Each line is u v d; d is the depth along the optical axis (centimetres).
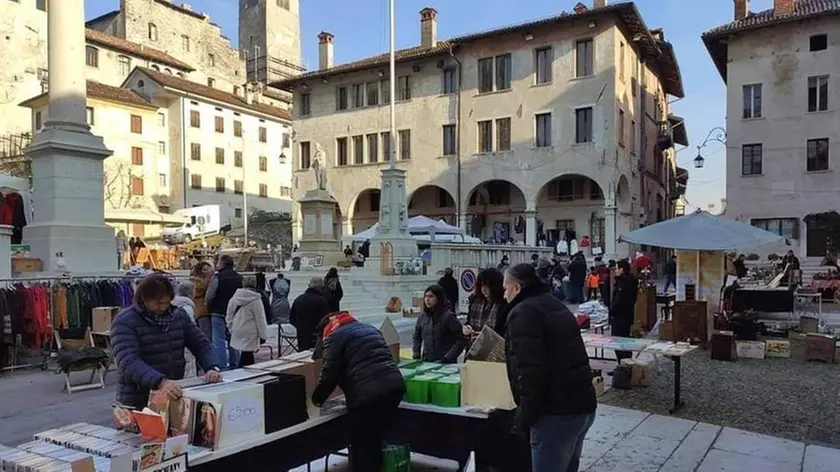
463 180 3403
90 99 4431
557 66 3138
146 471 308
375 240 1933
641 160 3541
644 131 3616
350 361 430
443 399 464
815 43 3045
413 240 1955
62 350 878
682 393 826
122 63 5275
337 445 495
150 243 3234
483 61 3381
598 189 3259
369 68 3700
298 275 1886
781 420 699
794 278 2069
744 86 3188
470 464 431
